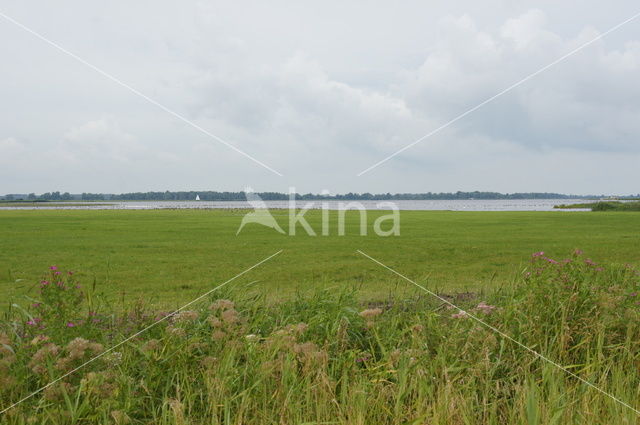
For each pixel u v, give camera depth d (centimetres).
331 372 359
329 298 505
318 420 303
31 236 1783
